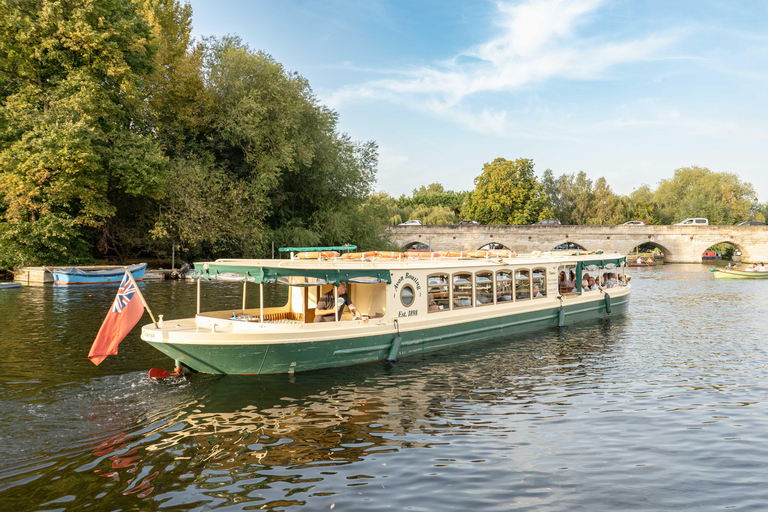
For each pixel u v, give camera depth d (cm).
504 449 725
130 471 641
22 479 616
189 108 3838
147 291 2633
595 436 779
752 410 903
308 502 573
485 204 7606
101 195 3103
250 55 3897
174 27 4162
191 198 3503
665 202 9919
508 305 1553
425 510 559
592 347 1412
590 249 6184
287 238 4131
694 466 679
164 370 1041
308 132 4191
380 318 1202
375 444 735
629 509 568
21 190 2797
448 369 1153
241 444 726
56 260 3112
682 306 2345
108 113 3114
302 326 1051
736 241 6134
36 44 2894
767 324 1820
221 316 1155
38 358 1171
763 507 573
